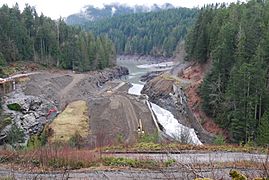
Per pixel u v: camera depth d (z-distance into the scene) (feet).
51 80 279.28
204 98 188.85
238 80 147.74
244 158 70.69
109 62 417.90
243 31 182.39
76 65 356.38
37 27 353.10
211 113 183.42
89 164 63.36
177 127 176.45
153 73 393.09
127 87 323.57
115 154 73.97
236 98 150.10
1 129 158.71
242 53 170.19
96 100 223.30
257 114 148.05
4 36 308.81
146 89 286.25
